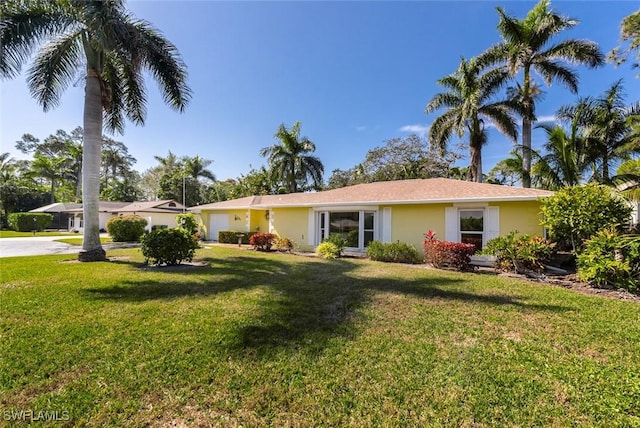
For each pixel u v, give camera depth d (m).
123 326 4.46
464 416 2.62
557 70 16.31
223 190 43.00
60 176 44.16
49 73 10.53
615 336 4.25
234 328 4.41
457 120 18.23
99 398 2.79
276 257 12.68
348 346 3.89
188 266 9.96
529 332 4.40
